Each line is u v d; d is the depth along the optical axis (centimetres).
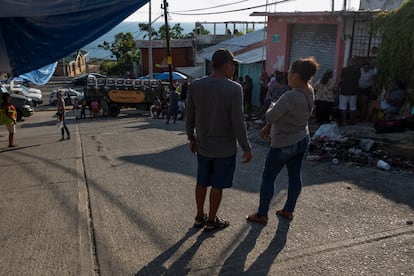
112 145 951
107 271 335
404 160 641
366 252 357
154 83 2555
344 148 729
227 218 437
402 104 829
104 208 480
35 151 938
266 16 1451
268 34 1496
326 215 439
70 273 334
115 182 591
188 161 717
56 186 582
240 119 364
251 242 379
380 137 739
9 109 1058
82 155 820
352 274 324
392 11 829
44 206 494
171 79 2630
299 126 386
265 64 1562
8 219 454
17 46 569
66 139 1162
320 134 782
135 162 722
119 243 384
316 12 1143
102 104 2477
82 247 379
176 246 375
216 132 371
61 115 1162
